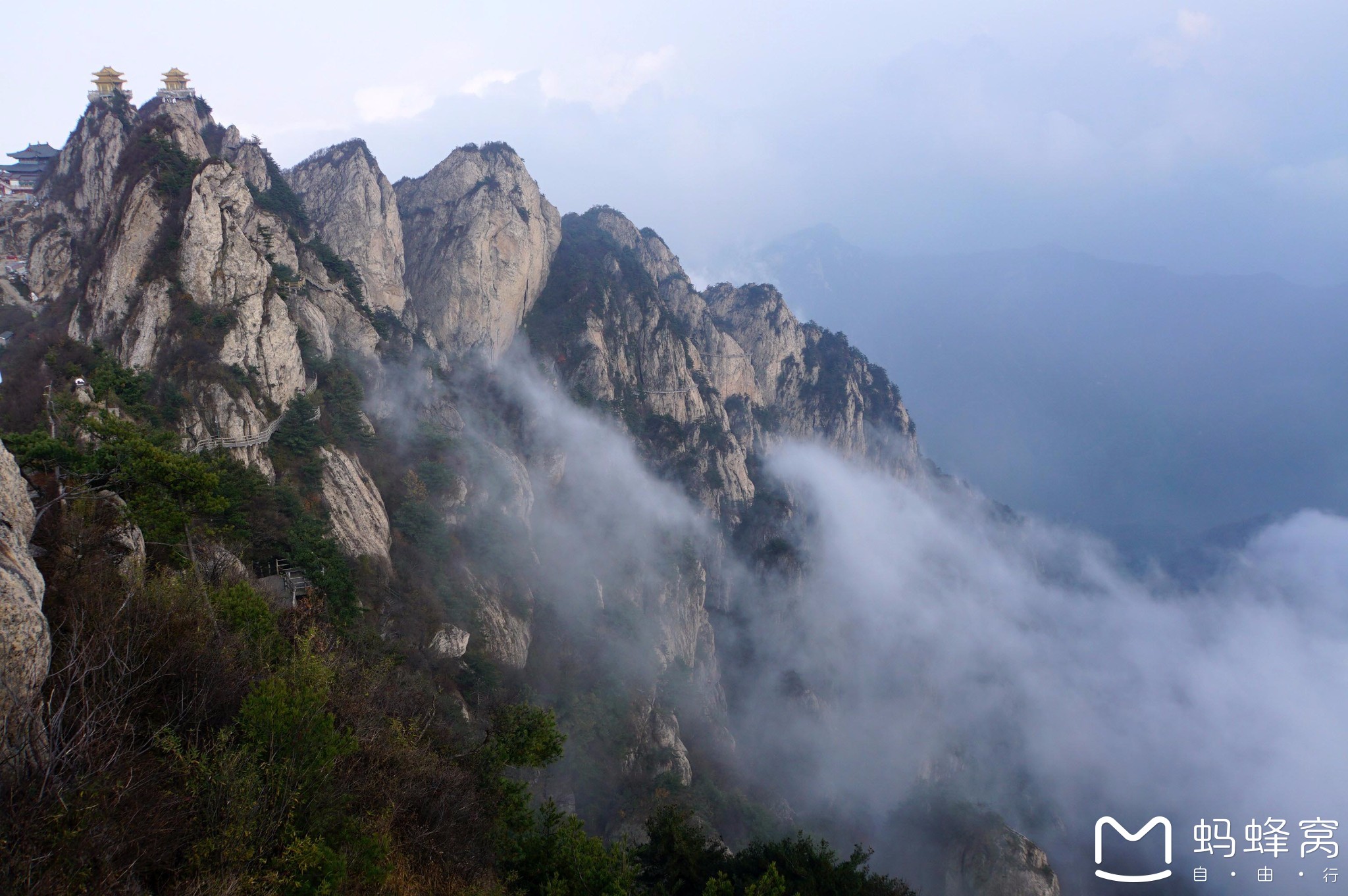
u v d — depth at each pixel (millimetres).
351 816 21375
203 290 62156
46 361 54500
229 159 97750
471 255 126125
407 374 98375
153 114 93500
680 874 36031
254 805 17750
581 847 27141
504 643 73438
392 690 35688
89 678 18938
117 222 67938
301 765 19656
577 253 154750
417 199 139250
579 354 134125
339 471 65375
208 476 29797
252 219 77062
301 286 80938
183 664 21391
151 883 16219
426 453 88375
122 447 30484
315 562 46719
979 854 82875
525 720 34156
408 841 23969
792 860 36219
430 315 125438
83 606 20844
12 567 17484
